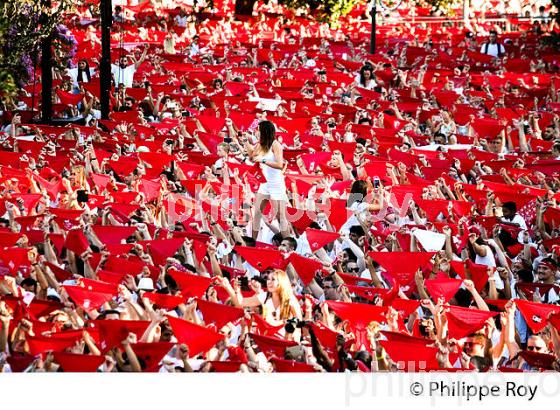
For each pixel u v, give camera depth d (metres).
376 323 32.84
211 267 38.22
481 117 68.50
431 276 38.84
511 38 110.88
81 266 38.25
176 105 66.31
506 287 37.91
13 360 28.80
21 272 36.56
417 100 71.19
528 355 30.92
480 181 49.78
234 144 57.84
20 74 59.75
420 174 54.47
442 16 130.25
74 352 29.84
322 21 118.06
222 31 108.44
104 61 64.44
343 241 41.66
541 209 46.25
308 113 65.19
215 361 29.20
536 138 64.56
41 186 46.72
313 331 30.80
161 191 45.19
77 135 58.62
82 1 71.81
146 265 36.38
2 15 48.16
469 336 32.75
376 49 103.81
